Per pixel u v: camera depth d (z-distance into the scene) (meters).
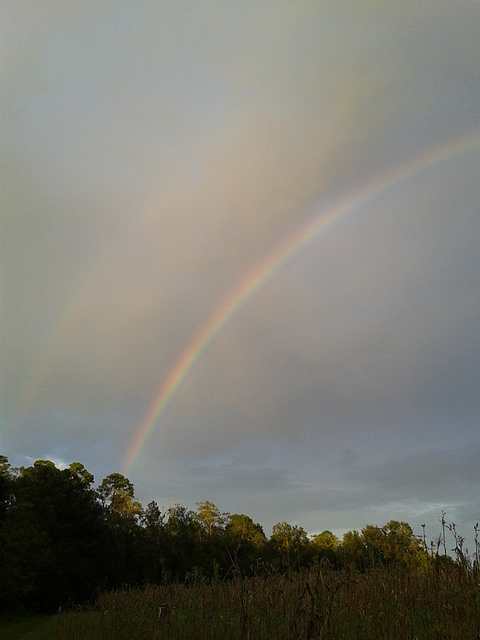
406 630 8.16
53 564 43.94
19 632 25.45
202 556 54.75
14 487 49.72
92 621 19.22
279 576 12.33
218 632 10.81
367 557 12.14
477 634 7.41
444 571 10.18
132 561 52.66
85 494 55.00
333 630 8.62
